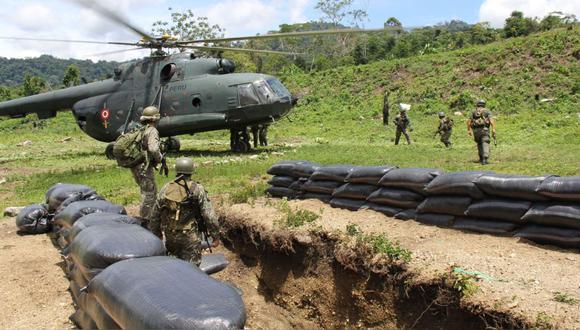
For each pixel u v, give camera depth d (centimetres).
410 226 702
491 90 2986
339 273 669
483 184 636
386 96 2758
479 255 567
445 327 509
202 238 620
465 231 657
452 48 4906
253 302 780
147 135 725
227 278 837
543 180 589
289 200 934
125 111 1808
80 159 1909
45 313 559
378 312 601
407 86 3394
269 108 1712
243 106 1686
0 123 4166
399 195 739
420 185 707
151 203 728
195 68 1744
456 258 565
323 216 786
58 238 796
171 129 1748
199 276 383
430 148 1694
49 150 2455
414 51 5769
